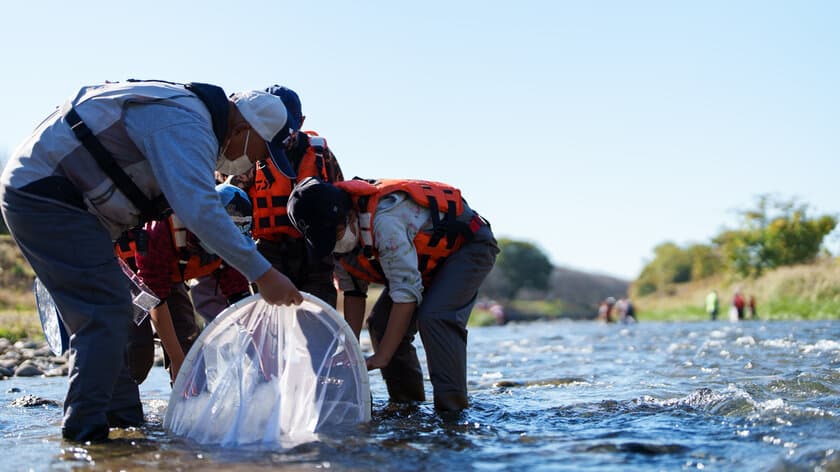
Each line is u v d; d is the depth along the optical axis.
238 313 3.41
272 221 4.49
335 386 3.70
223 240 3.03
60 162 3.11
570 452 2.89
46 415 4.07
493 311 37.88
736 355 7.68
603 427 3.46
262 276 3.13
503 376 6.41
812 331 13.94
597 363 7.68
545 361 8.18
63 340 3.70
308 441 3.15
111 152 3.12
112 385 3.24
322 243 3.61
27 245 3.14
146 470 2.64
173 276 4.10
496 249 4.05
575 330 22.16
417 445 3.06
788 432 3.15
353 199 3.78
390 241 3.72
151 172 3.19
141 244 3.78
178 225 3.97
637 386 5.21
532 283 77.38
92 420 3.18
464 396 4.00
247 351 3.67
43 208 3.09
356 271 3.97
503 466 2.68
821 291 32.34
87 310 3.16
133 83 3.22
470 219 3.96
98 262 3.17
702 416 3.68
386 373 4.43
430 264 3.95
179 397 3.40
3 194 3.14
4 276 15.07
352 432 3.36
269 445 3.07
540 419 3.73
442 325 3.88
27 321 10.36
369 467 2.67
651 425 3.46
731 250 45.84
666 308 45.19
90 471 2.64
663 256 71.44
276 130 3.41
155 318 4.09
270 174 4.48
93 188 3.14
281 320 3.69
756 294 35.91
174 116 3.10
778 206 45.03
